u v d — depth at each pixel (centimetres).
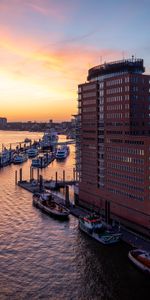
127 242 13225
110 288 10181
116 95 15312
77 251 12781
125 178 14812
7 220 16700
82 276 10856
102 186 16700
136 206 14150
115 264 11681
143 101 15000
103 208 16662
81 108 18388
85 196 18312
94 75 17662
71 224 16125
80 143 18712
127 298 9650
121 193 15162
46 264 11712
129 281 10562
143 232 13800
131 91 14525
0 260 12019
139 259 11225
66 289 10125
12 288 10175
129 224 14662
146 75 15000
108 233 13625
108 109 15925
